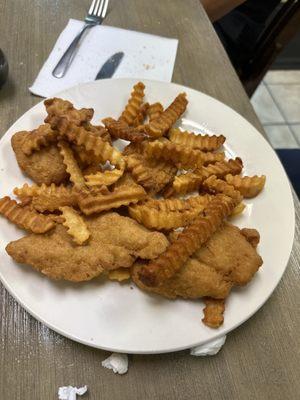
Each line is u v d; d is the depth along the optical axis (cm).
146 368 27
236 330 29
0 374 25
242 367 27
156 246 27
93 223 29
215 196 32
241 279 28
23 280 27
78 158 33
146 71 45
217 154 35
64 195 30
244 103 44
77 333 26
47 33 47
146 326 27
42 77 42
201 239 28
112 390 26
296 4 56
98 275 28
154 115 37
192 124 39
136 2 53
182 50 48
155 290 27
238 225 32
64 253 27
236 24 68
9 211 29
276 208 33
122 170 32
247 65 65
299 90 101
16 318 28
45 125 33
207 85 45
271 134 91
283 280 32
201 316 27
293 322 30
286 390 27
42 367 26
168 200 31
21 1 50
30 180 33
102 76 43
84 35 47
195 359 27
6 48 44
